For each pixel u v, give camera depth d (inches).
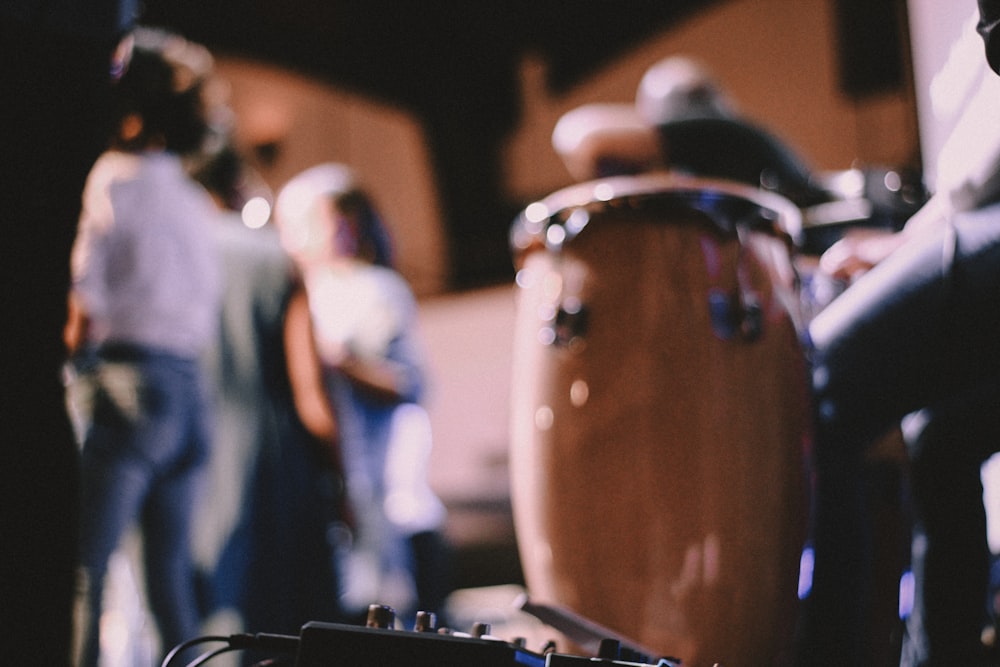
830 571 49.0
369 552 105.0
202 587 79.7
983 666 55.3
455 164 323.6
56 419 38.6
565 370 49.8
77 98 39.9
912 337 44.4
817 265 66.7
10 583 36.5
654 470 47.1
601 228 50.5
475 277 318.3
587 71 297.7
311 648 30.7
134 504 72.3
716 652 46.3
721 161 87.7
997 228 42.4
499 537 222.1
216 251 83.2
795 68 247.0
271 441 83.4
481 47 309.0
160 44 79.4
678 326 48.1
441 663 29.8
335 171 115.3
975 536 55.5
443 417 279.3
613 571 47.4
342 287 109.8
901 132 227.6
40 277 38.7
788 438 47.6
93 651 67.8
